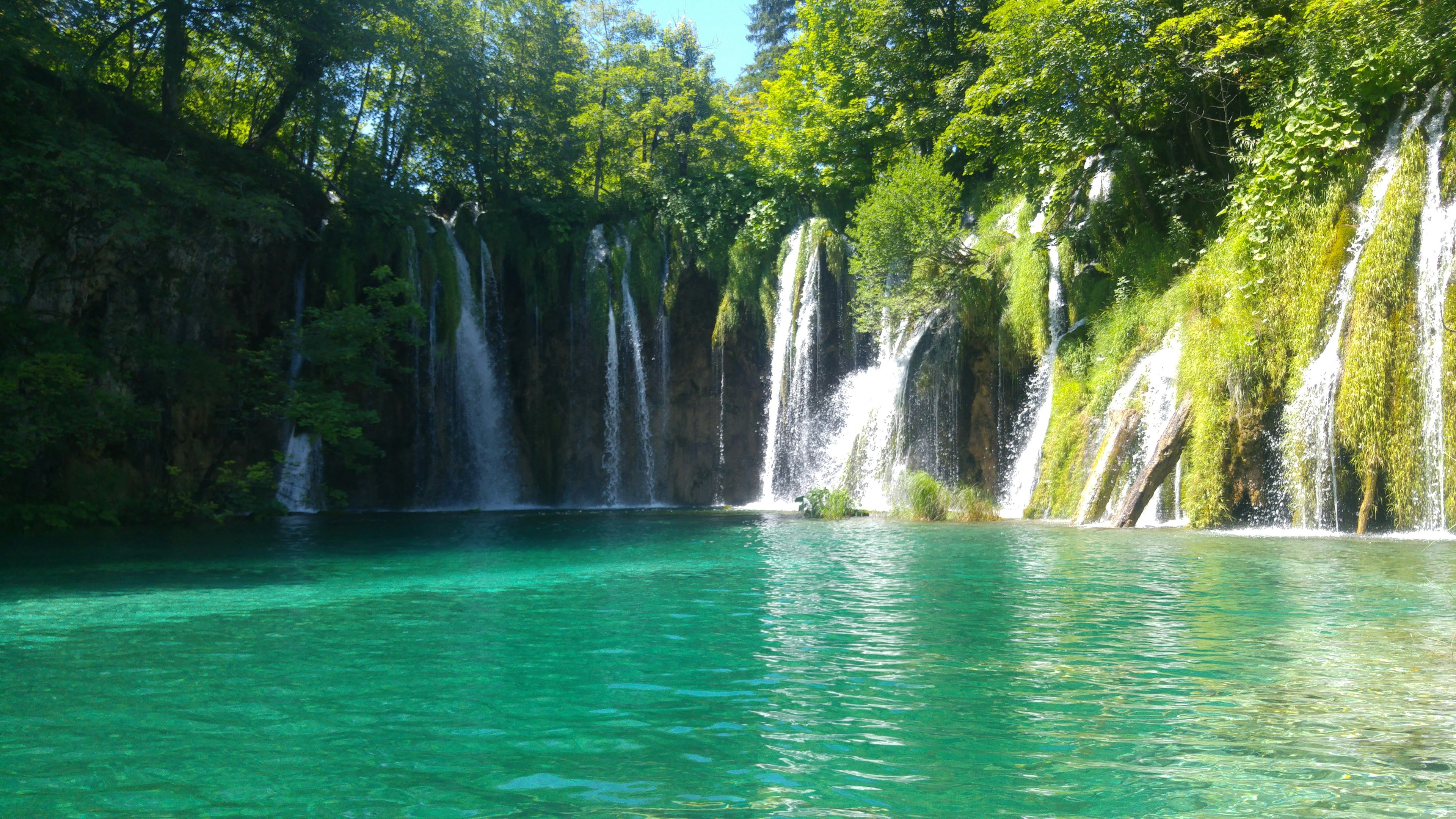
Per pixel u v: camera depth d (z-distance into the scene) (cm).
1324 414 1708
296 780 394
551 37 3925
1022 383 2517
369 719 492
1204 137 2364
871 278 2825
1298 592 926
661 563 1285
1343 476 1675
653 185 3784
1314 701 514
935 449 2692
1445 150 1652
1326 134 1819
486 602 921
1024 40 2370
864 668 609
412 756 427
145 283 2558
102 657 654
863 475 2898
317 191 3181
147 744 446
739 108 4775
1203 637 704
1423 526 1589
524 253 3412
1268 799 365
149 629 769
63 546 1661
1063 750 432
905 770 405
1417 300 1623
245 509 2622
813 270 3259
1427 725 466
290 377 2947
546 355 3419
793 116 3956
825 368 3244
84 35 2708
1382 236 1659
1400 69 1750
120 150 2272
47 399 2103
